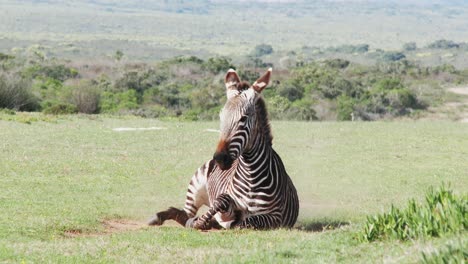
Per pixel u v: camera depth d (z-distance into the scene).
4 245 14.60
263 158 17.25
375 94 105.81
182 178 30.59
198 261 13.05
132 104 85.88
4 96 64.25
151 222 19.38
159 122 55.19
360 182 30.78
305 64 164.12
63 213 20.56
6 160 32.28
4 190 25.11
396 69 151.50
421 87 123.88
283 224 18.14
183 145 41.06
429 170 34.72
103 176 29.92
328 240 14.39
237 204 17.64
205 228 17.77
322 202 25.72
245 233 16.78
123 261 13.25
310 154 38.91
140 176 30.70
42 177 28.81
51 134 43.00
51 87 89.56
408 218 14.12
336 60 159.38
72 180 28.59
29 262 12.98
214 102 96.25
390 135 48.50
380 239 14.05
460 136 49.00
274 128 51.34
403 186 30.00
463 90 128.25
